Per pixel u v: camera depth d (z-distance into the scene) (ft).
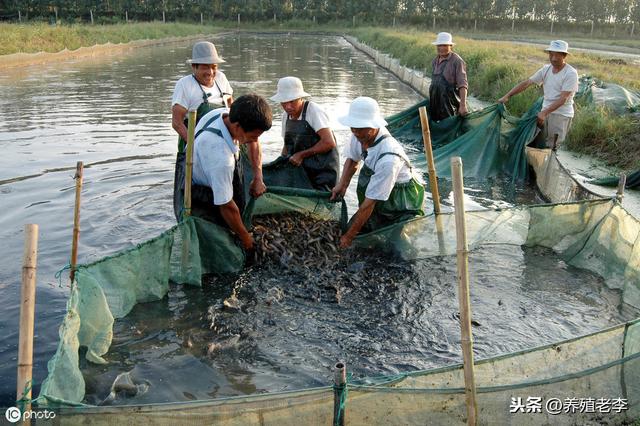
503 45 100.78
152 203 24.14
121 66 80.84
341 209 20.27
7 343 14.08
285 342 14.58
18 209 23.13
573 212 19.58
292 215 20.35
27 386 8.98
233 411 9.59
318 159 21.61
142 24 158.71
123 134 37.29
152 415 9.46
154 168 29.43
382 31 141.28
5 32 87.40
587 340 11.18
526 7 214.48
